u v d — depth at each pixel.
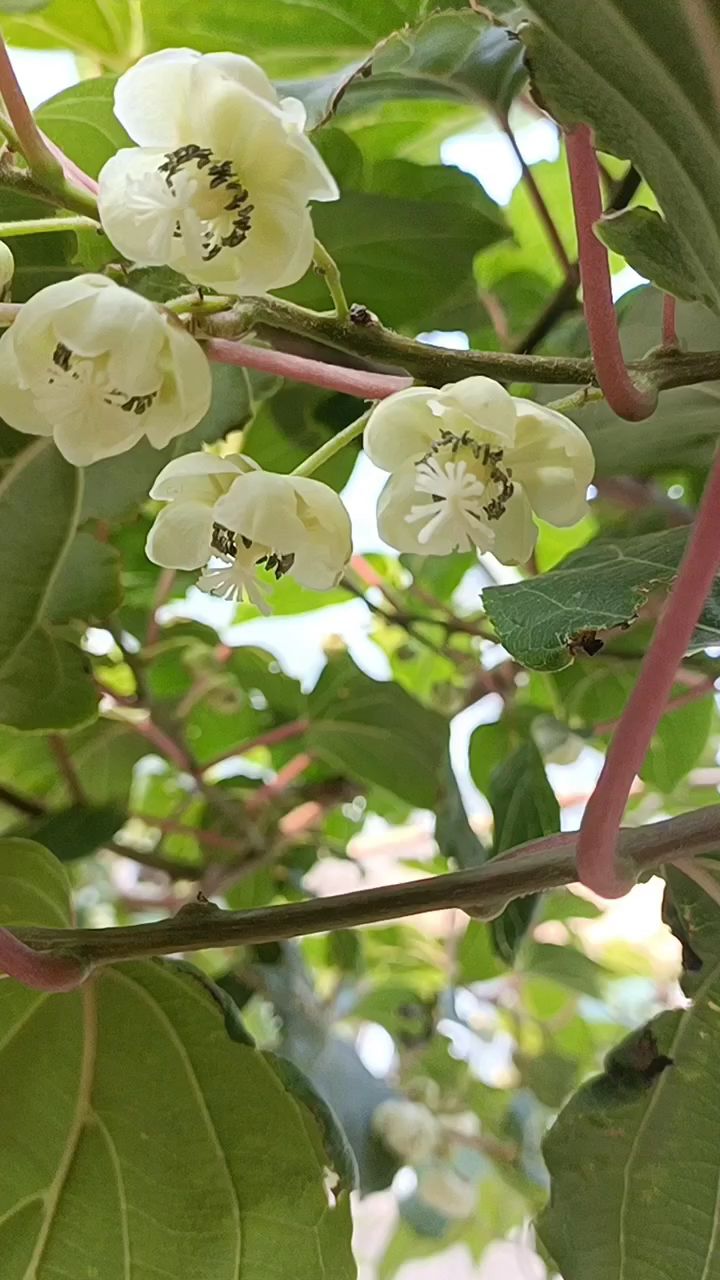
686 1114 0.18
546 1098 0.39
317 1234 0.18
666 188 0.13
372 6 0.20
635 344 0.21
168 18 0.21
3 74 0.15
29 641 0.21
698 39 0.12
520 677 0.32
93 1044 0.18
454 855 0.27
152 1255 0.18
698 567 0.13
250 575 0.16
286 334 0.19
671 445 0.21
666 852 0.16
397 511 0.15
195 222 0.14
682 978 0.18
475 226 0.22
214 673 0.31
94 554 0.21
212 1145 0.18
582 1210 0.18
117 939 0.17
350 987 0.37
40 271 0.19
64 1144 0.18
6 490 0.20
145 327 0.14
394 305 0.23
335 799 0.33
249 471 0.16
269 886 0.32
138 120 0.14
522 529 0.15
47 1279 0.18
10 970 0.16
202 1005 0.18
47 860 0.20
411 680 0.37
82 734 0.28
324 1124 0.18
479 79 0.19
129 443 0.14
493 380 0.15
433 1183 0.38
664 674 0.13
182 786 0.34
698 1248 0.17
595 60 0.12
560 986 0.40
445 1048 0.38
